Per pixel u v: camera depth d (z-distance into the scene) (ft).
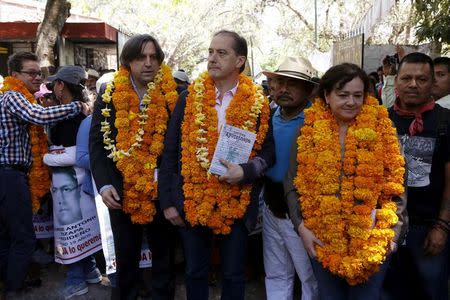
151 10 78.23
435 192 10.53
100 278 14.06
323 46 82.02
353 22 70.49
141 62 11.02
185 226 10.28
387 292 11.23
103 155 11.18
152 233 11.48
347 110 9.19
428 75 10.21
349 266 8.89
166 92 11.34
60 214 13.21
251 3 84.69
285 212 11.09
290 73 11.03
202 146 10.05
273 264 11.77
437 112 10.42
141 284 13.29
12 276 12.82
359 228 8.98
